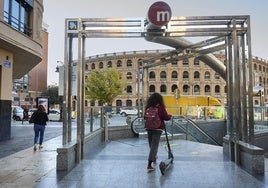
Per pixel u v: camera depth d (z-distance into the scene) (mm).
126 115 14961
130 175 6754
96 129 12375
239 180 6301
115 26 8547
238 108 8305
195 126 16828
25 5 15727
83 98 8898
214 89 71438
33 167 7660
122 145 11797
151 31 8484
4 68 14156
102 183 6074
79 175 6727
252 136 8055
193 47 12695
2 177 6574
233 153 8438
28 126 23859
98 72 62094
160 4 8086
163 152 10078
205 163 8094
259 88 33938
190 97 34000
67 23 8445
